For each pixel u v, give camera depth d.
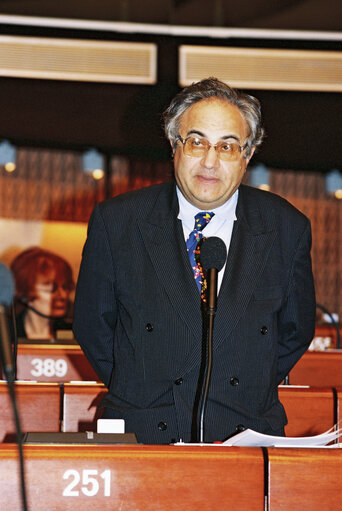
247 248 2.47
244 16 9.31
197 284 2.42
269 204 2.60
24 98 9.23
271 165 9.97
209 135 2.37
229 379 2.33
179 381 2.31
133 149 9.53
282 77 9.59
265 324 2.38
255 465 1.75
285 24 9.44
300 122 9.63
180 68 9.44
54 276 9.02
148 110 9.39
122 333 2.44
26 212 10.11
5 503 1.67
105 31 9.32
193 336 2.35
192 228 2.51
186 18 9.33
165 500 1.72
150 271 2.44
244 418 2.31
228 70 9.49
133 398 2.34
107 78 9.32
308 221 2.60
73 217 10.20
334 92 9.67
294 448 1.78
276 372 2.45
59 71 9.25
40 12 9.10
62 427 3.31
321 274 10.69
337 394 3.57
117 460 1.71
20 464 1.50
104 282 2.49
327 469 1.76
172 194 2.59
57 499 1.69
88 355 2.61
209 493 1.73
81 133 9.32
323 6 9.18
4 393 3.27
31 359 4.52
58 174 10.16
